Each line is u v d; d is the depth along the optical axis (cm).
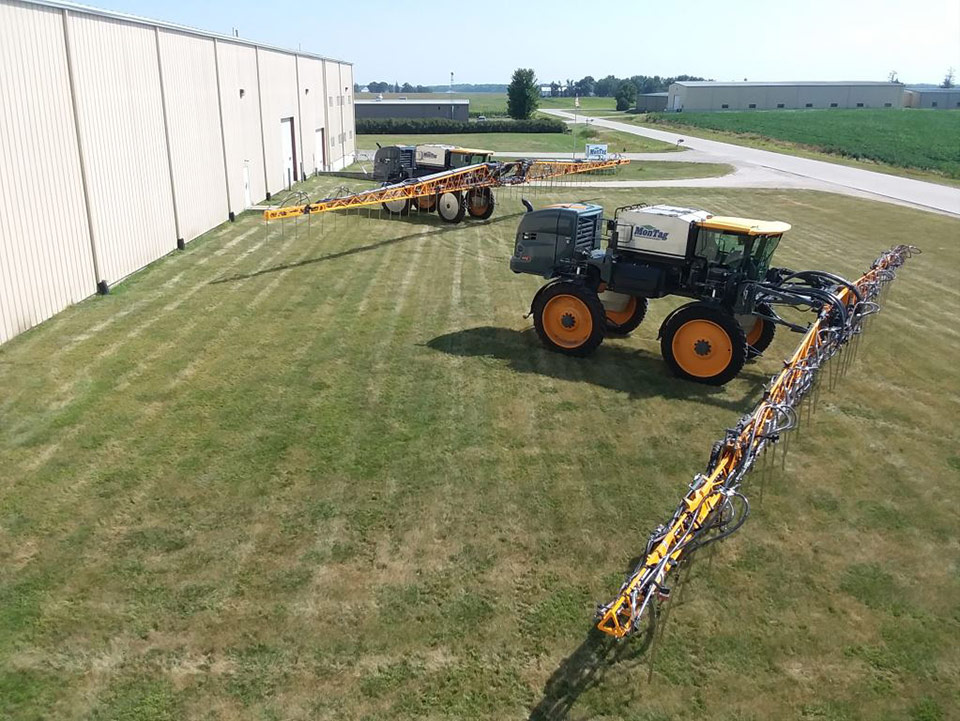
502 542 716
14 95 1159
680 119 8625
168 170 1780
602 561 691
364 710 531
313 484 809
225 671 561
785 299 1076
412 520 748
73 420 939
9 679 548
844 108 10856
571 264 1201
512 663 574
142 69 1619
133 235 1597
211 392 1034
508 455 880
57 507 755
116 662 567
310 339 1255
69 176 1332
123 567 670
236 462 849
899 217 2620
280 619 612
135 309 1379
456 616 620
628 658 581
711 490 660
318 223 2275
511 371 1137
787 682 562
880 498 809
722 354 1073
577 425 962
